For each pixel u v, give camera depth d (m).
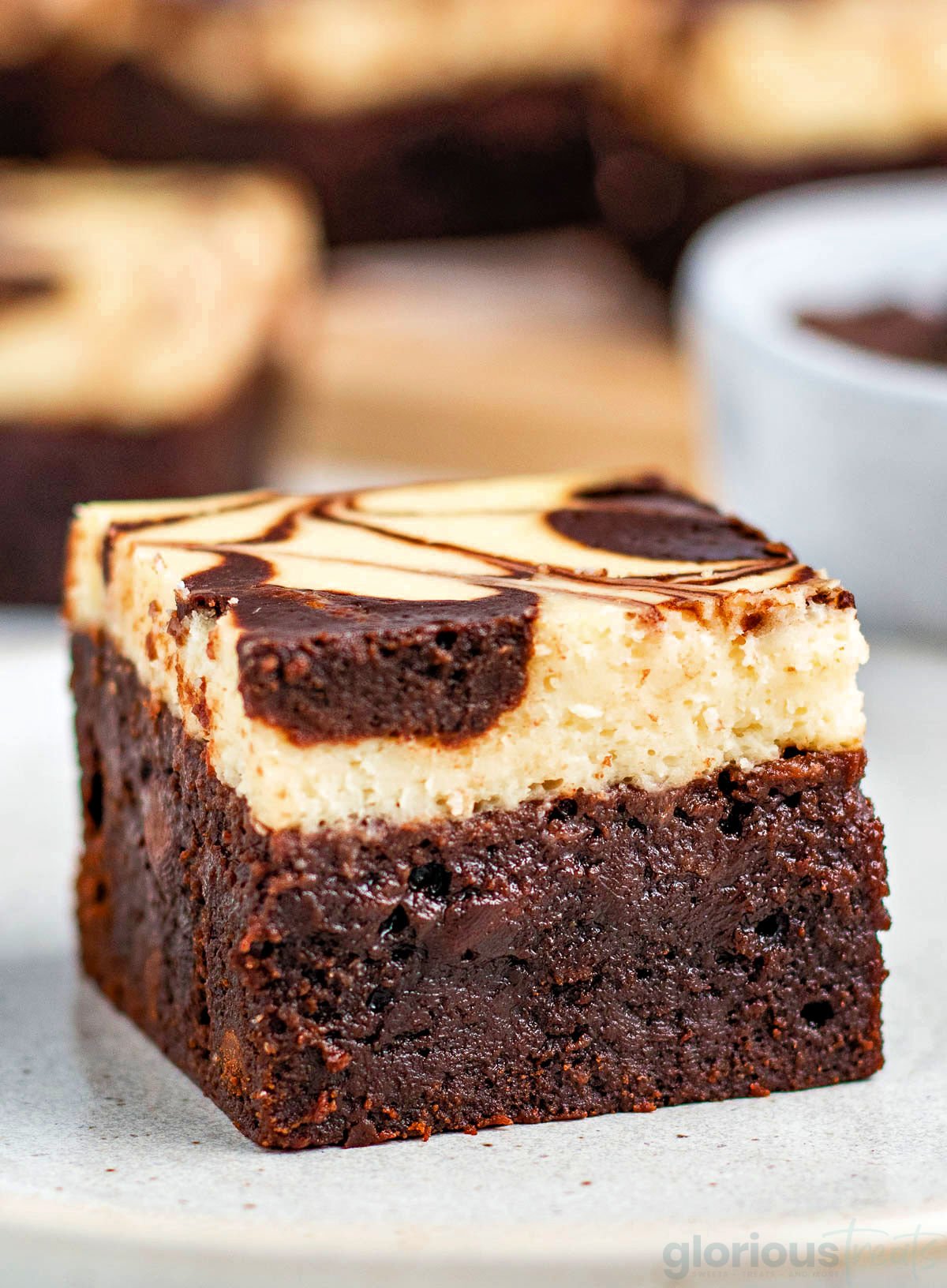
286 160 0.57
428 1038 0.27
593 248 0.60
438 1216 0.25
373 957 0.27
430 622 0.26
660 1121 0.27
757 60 0.51
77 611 0.30
